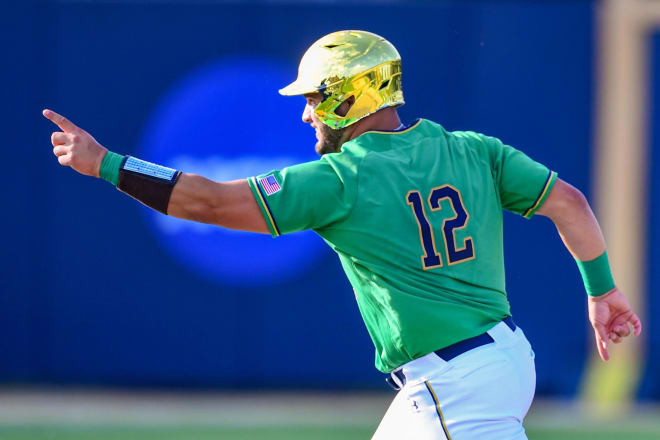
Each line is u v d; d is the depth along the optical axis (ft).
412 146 36.52
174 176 34.73
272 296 91.30
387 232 35.35
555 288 89.51
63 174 90.84
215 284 91.20
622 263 89.66
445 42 89.76
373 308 36.78
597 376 89.56
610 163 89.45
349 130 37.73
